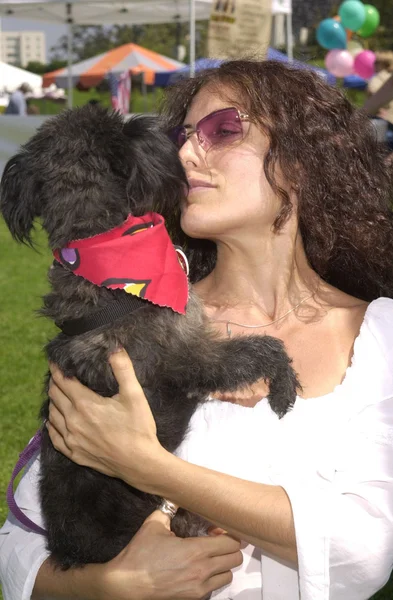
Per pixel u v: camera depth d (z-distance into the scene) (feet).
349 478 7.63
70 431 8.00
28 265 41.09
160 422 8.54
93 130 8.55
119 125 8.73
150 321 8.66
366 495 7.55
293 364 8.69
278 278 9.27
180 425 8.57
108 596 7.69
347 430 7.88
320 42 45.88
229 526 7.49
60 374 8.32
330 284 10.12
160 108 10.14
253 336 8.90
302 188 9.09
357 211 9.48
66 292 8.62
